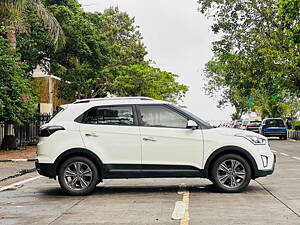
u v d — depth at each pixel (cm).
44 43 3012
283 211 816
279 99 5356
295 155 2141
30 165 1711
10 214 820
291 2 2291
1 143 2605
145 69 4453
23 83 2328
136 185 1180
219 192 1038
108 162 1023
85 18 3534
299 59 2861
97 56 3322
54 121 1052
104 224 729
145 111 1045
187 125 1023
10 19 2225
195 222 733
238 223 724
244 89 3981
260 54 3297
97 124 1039
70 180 1030
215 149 1023
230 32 3594
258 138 1041
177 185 1168
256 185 1144
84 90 3938
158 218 768
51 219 772
